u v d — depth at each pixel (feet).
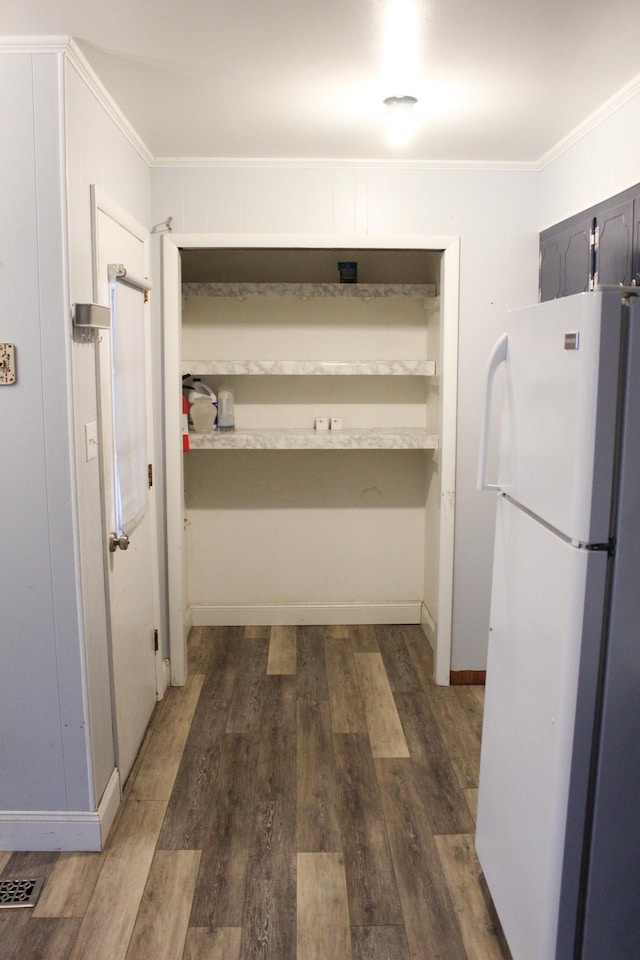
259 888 7.02
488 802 6.68
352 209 10.82
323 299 13.24
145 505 10.01
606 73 7.44
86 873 7.21
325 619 14.10
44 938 6.40
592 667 4.87
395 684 11.58
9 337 6.70
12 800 7.48
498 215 10.91
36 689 7.24
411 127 8.54
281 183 10.73
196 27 6.36
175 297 10.85
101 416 7.68
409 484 13.94
